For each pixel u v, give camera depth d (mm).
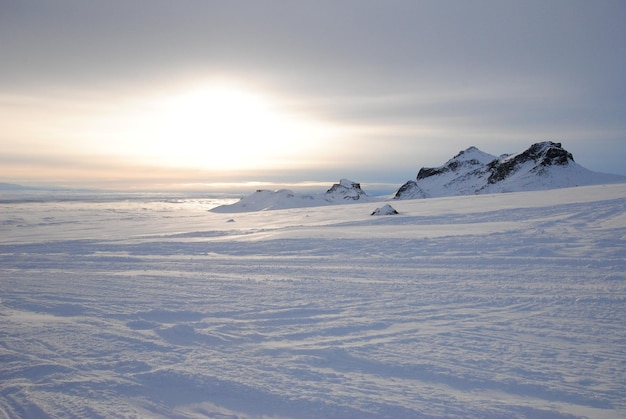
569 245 14766
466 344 6211
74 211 102312
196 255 17406
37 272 13547
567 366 5410
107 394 4797
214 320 7680
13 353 6000
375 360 5660
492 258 13359
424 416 4238
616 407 4402
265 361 5688
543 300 8531
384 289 9938
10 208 116750
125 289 10492
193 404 4590
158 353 6008
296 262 14508
